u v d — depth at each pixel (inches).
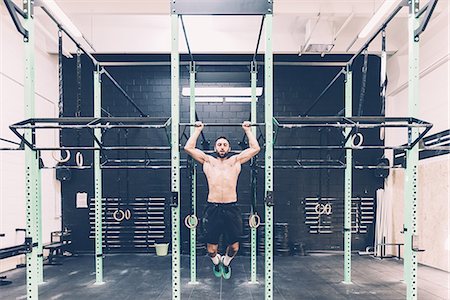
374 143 290.4
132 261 250.7
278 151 292.7
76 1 220.1
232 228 141.2
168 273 211.2
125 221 288.4
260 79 293.3
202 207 286.7
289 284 182.7
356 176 290.7
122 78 298.2
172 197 114.5
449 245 208.2
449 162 208.8
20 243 225.8
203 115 295.4
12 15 115.3
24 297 162.4
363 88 162.1
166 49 269.7
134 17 258.7
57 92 289.3
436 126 225.6
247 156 135.7
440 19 214.1
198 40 269.0
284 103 297.4
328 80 297.7
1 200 209.6
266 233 115.3
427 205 230.1
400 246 265.1
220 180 139.3
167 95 297.7
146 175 291.6
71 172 287.1
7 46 217.2
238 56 285.1
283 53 273.1
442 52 217.2
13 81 223.1
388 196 276.4
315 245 288.8
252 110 202.7
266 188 116.2
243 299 158.2
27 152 119.0
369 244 287.6
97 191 186.1
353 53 270.5
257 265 235.3
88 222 288.8
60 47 148.0
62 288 176.7
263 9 118.6
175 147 115.6
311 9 222.8
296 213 290.8
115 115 294.7
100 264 188.5
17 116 227.1
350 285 180.4
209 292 169.5
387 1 139.6
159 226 288.7
